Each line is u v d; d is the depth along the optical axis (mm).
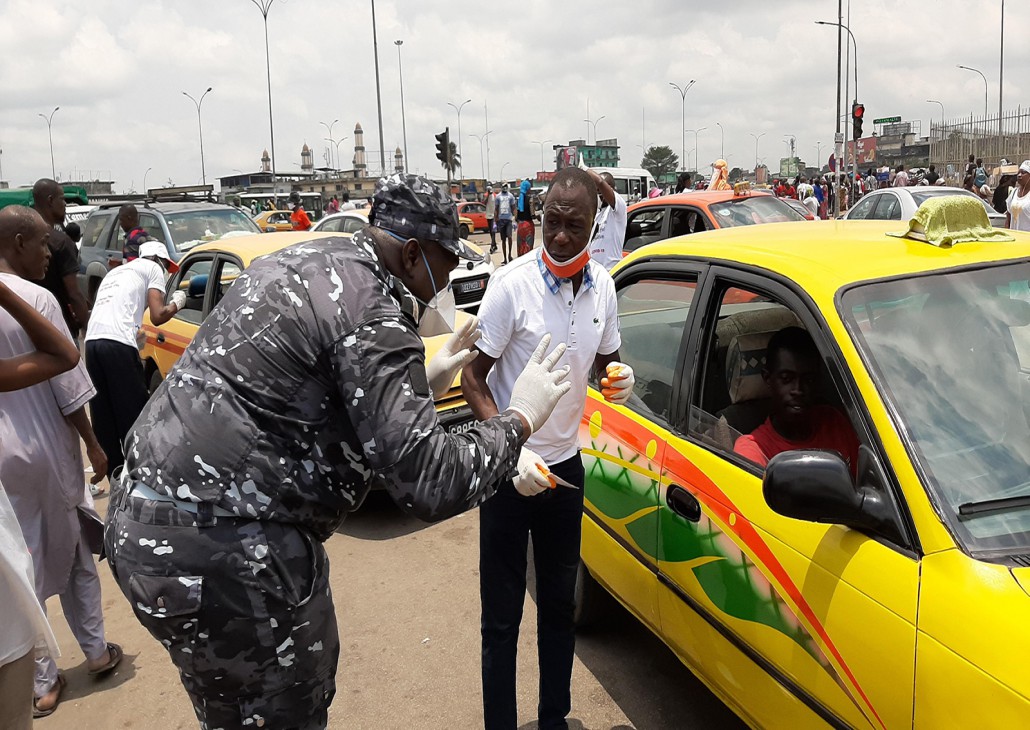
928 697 1698
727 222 8914
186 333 6445
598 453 3264
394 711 3246
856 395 2082
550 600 2781
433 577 4367
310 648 1900
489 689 2721
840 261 2443
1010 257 2398
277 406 1757
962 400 2061
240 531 1778
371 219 1938
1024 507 1870
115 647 3750
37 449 3168
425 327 2064
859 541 1964
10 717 2402
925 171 38125
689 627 2662
